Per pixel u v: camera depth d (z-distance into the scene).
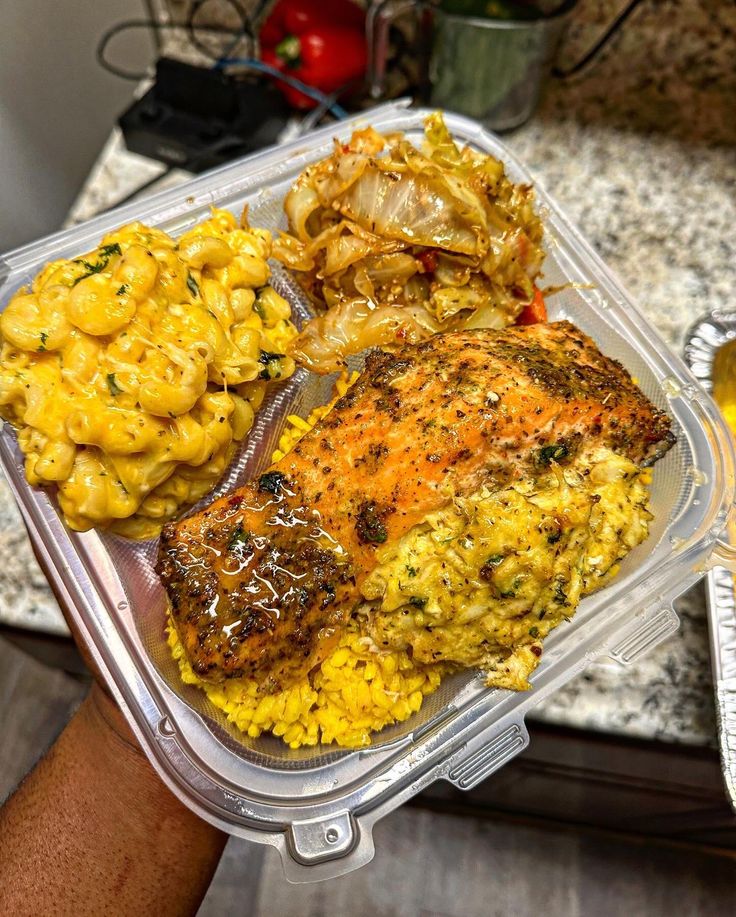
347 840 0.26
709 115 0.50
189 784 0.27
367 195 0.33
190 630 0.28
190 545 0.29
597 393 0.30
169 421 0.29
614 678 0.34
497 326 0.35
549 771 0.42
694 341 0.37
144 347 0.29
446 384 0.29
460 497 0.28
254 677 0.28
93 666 0.31
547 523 0.27
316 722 0.29
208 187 0.37
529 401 0.28
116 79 0.56
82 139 0.54
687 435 0.33
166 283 0.30
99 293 0.28
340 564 0.28
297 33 0.51
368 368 0.31
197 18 0.56
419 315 0.34
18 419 0.30
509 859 0.51
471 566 0.27
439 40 0.46
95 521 0.30
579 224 0.47
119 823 0.31
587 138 0.51
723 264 0.46
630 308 0.36
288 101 0.53
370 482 0.28
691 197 0.48
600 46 0.49
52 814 0.32
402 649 0.29
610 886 0.50
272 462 0.34
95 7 0.51
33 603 0.37
